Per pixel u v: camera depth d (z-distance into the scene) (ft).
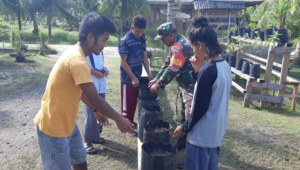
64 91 5.95
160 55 26.63
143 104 11.60
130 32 12.39
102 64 10.95
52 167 6.43
